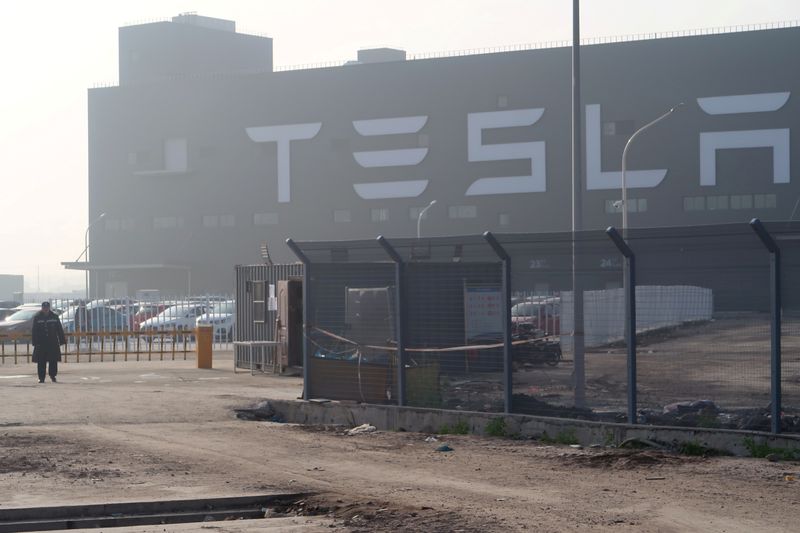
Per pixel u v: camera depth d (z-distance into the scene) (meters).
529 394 16.23
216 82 99.69
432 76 90.88
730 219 81.81
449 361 17.31
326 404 18.67
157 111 102.06
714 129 82.25
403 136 91.88
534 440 15.73
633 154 83.94
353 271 18.91
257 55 126.00
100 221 104.75
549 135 86.94
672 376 14.67
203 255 100.25
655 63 83.50
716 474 12.56
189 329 36.75
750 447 13.66
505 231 88.19
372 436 16.39
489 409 16.83
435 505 10.88
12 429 17.05
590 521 10.05
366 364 18.55
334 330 19.09
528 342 16.27
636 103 83.94
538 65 87.38
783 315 13.78
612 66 84.50
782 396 13.80
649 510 10.54
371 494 11.54
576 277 15.79
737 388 14.15
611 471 12.95
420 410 17.30
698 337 14.45
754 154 81.31
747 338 14.05
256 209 98.00
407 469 13.24
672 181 83.00
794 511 10.46
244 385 24.38
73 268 101.69
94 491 11.73
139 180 103.00
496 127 88.56
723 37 82.12
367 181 93.31
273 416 19.42
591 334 15.59
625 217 49.97
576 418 15.59
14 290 166.62
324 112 95.06
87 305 39.59
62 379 26.34
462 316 17.42
